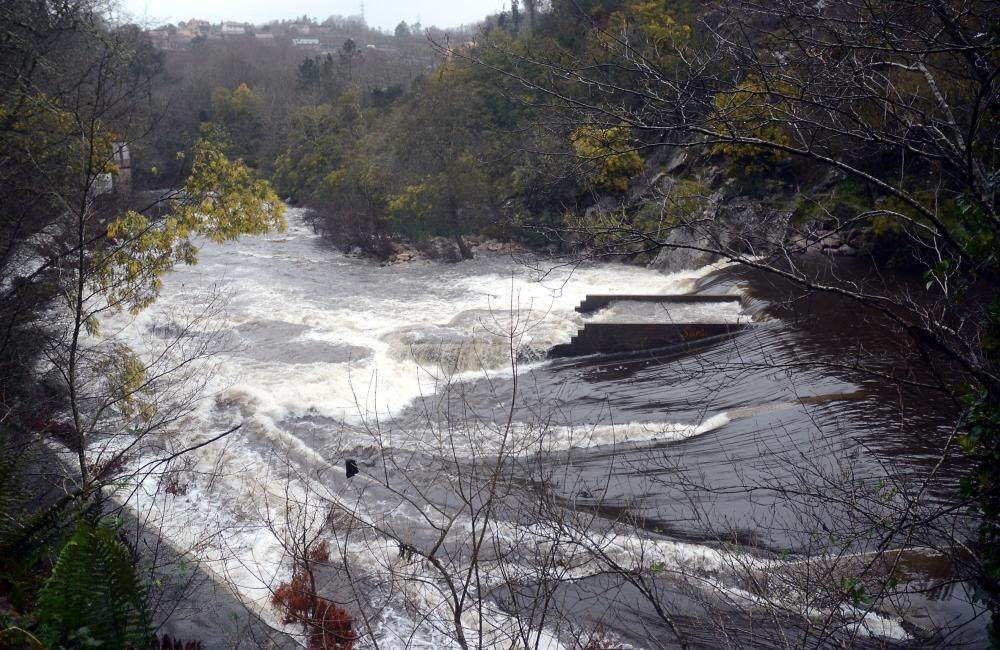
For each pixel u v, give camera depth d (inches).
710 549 385.4
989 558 253.6
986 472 251.3
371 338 922.1
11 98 537.6
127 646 235.3
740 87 263.3
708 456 520.4
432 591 371.9
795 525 371.9
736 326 805.9
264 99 3189.0
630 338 818.2
